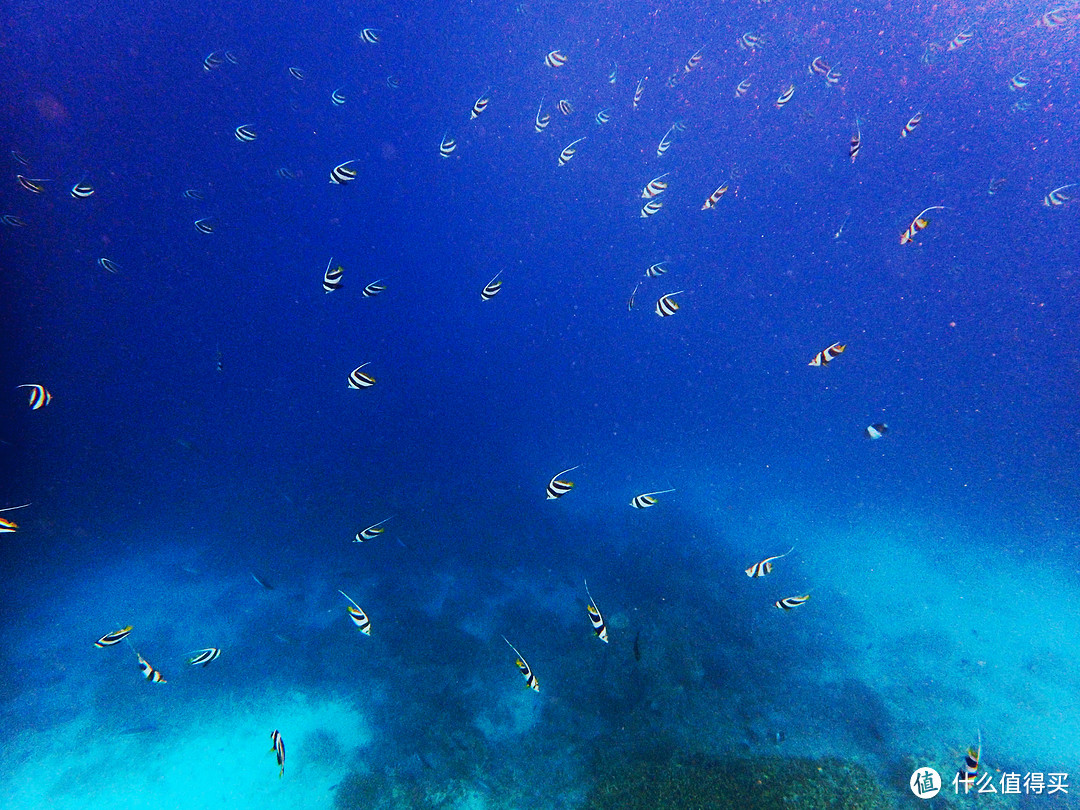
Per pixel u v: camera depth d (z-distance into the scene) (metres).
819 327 49.84
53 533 13.98
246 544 13.53
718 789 6.64
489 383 36.09
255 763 7.52
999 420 35.38
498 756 7.50
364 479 17.39
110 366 26.62
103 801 6.92
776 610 11.52
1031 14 23.20
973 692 9.28
